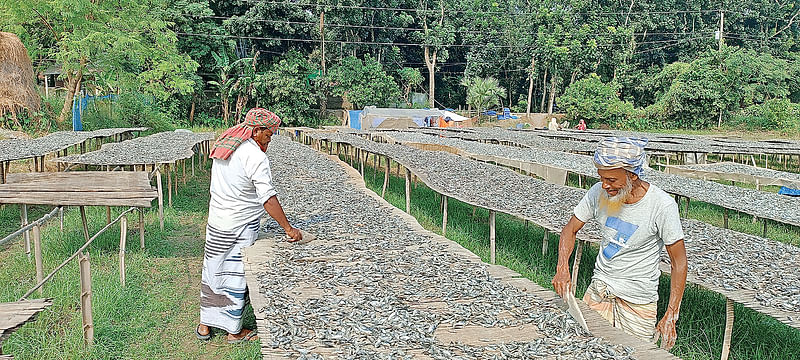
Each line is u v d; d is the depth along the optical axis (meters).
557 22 47.00
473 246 8.39
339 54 43.69
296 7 39.81
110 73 23.34
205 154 20.23
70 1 19.94
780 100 37.75
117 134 20.06
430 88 46.91
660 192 3.62
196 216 10.72
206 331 5.27
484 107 42.69
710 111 38.88
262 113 5.07
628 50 47.62
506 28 47.28
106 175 7.61
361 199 8.19
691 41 50.69
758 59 40.53
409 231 6.35
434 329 3.73
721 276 4.86
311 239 5.72
